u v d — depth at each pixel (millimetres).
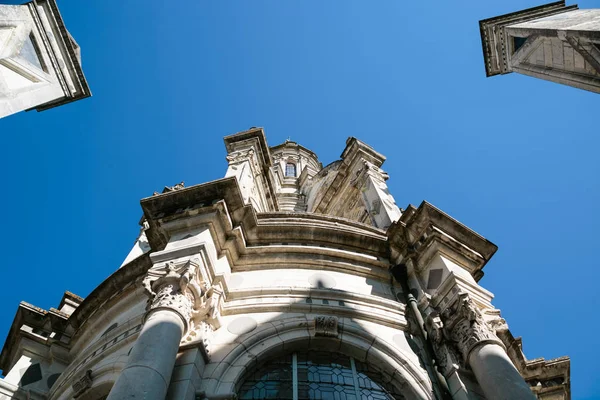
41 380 12898
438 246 11930
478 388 9422
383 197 18859
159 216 12047
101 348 11594
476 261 12102
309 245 12852
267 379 9492
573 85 11266
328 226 13211
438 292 11180
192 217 11641
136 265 13016
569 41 11219
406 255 12578
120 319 12242
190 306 9484
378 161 22328
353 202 21234
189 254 10430
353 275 12398
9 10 7848
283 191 34156
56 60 8641
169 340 8367
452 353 9930
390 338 10625
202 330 9586
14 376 12820
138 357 7832
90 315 13289
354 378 9758
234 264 12023
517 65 13359
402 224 12977
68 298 17828
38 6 8477
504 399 8258
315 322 10273
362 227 14055
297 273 12055
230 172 17703
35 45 8320
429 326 10797
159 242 12312
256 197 19000
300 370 9758
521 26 13156
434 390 9594
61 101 8961
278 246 12328
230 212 12180
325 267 12375
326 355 10164
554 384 13148
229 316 10547
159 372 7660
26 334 13805
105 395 10492
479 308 10828
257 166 19750
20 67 7906
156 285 9695
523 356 13047
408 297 11734
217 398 8539
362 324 10727
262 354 9656
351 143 23312
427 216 12305
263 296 11023
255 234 12617
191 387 8438
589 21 10727
